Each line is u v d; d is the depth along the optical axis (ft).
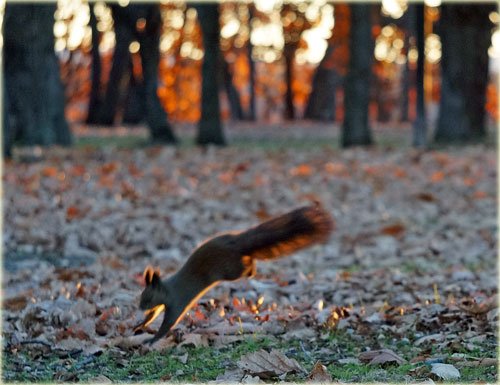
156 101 105.60
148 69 106.01
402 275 35.68
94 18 155.63
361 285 33.81
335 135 131.75
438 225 51.03
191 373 23.91
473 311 27.89
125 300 31.09
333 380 22.49
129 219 50.52
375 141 113.19
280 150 95.76
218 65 106.52
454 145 103.04
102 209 52.65
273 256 21.67
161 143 104.06
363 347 25.63
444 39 106.63
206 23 104.53
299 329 27.17
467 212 55.52
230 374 23.04
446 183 67.41
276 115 285.02
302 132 138.62
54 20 92.73
